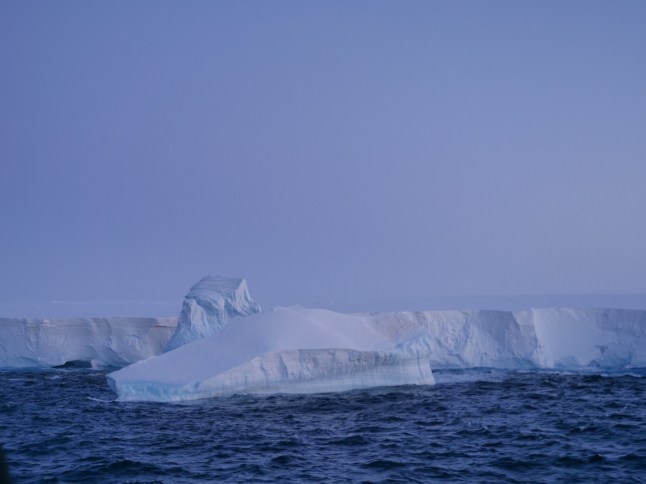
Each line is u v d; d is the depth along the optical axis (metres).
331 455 13.88
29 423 17.84
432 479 11.97
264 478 12.12
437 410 19.23
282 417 18.19
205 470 12.74
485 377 26.19
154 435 16.03
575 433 15.97
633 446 14.48
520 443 14.86
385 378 23.03
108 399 22.11
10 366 31.27
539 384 24.41
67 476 12.37
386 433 16.09
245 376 21.42
